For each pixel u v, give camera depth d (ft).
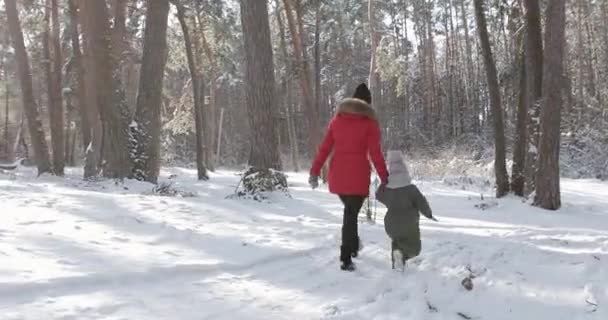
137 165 46.42
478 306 13.06
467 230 23.15
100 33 46.19
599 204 41.63
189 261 15.66
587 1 123.03
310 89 74.84
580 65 118.11
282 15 99.19
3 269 13.33
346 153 16.44
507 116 107.14
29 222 19.89
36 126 63.21
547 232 22.31
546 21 35.40
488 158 83.82
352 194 16.37
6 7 62.03
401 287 14.42
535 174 38.63
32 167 90.48
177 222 22.34
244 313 12.25
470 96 160.86
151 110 46.93
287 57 90.38
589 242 19.19
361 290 14.38
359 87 17.37
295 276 15.47
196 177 72.08
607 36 120.78
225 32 94.68
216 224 22.43
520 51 43.80
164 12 46.85
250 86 34.47
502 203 37.91
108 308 11.78
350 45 147.95
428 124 160.66
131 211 24.34
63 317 11.04
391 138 161.99
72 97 90.38
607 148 86.33
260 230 21.36
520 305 13.10
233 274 15.31
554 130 35.88
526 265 15.98
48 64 69.62
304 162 126.72
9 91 143.23
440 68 191.52
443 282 14.57
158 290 13.38
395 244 16.28
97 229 19.49
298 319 12.03
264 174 33.58
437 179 71.05
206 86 110.93
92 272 13.74
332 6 99.91
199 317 11.79
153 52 46.68
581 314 12.51
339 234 20.62
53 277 13.03
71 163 115.65
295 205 30.60
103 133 46.60
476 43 160.45
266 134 33.99
